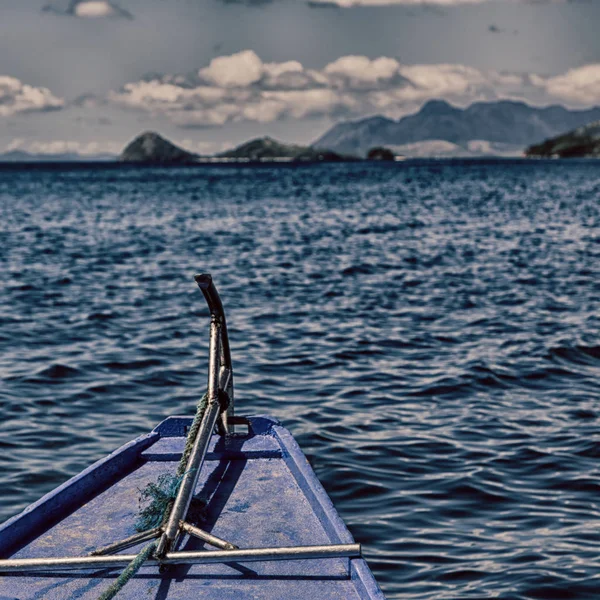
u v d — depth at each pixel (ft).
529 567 20.53
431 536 22.34
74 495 16.03
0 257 86.84
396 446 29.19
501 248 91.25
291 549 12.66
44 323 51.65
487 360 41.16
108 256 87.25
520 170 482.28
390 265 77.46
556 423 31.68
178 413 33.78
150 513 14.32
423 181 315.78
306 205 174.81
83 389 37.01
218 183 315.17
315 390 36.63
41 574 13.20
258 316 53.31
